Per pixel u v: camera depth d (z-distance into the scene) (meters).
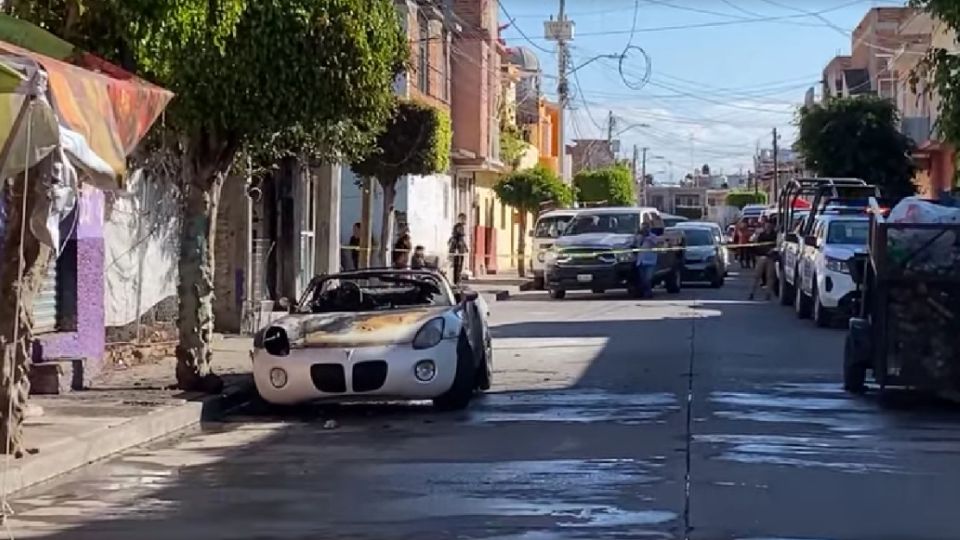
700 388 18.81
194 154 17.56
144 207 22.02
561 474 12.42
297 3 16.83
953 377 16.89
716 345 25.00
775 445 14.06
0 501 11.16
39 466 12.39
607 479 12.15
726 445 14.03
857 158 47.69
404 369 16.19
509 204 56.59
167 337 23.02
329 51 17.12
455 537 9.95
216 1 14.52
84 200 18.28
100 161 11.45
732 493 11.52
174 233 23.11
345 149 22.47
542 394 18.34
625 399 17.73
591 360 22.59
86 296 18.42
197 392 17.39
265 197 29.84
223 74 16.61
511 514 10.70
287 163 30.31
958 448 13.98
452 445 14.24
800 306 31.20
